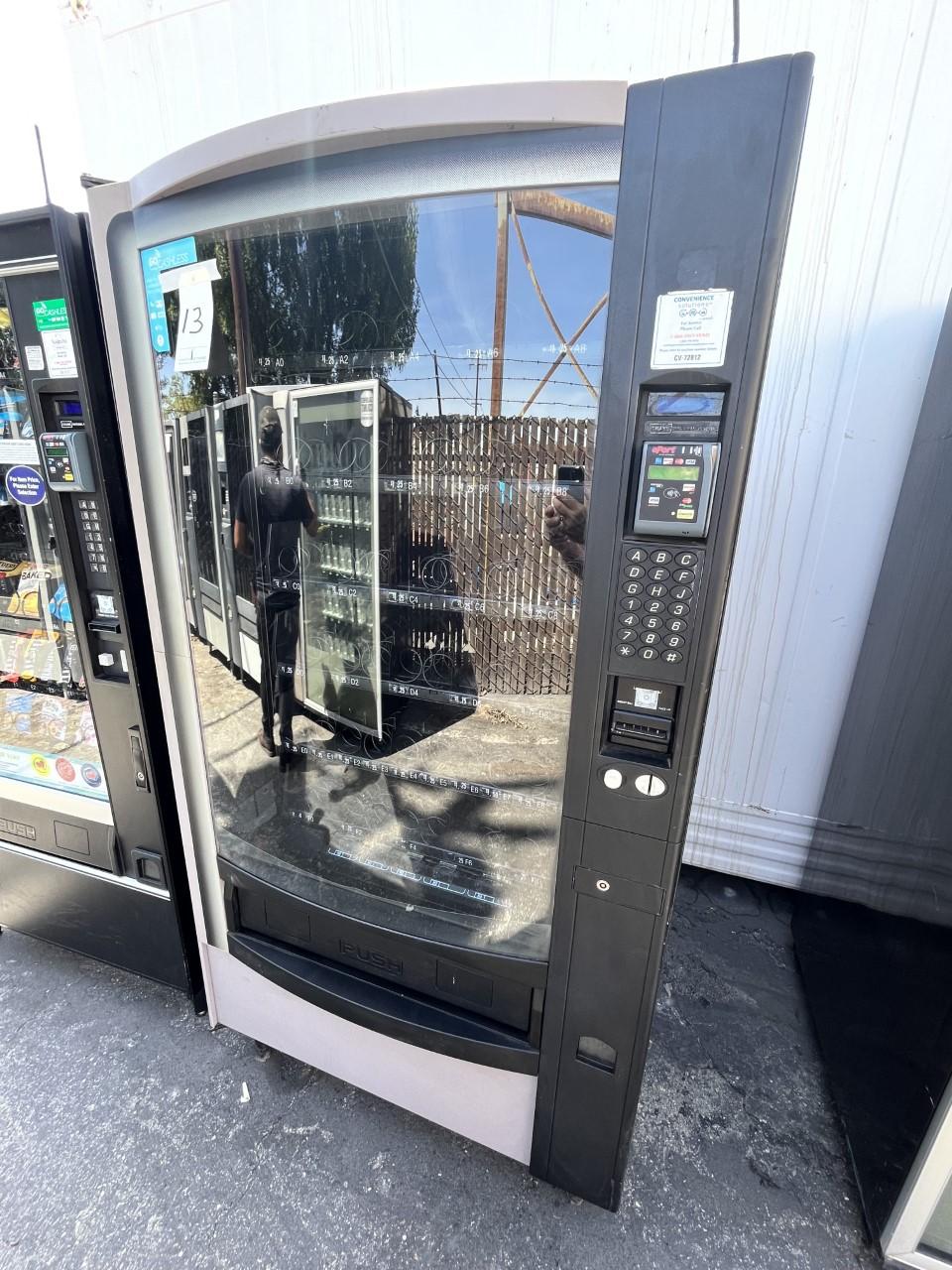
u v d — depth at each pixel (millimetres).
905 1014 1004
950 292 1200
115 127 1730
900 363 1280
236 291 894
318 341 924
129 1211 1033
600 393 669
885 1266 985
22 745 1325
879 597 1382
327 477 1016
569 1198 1069
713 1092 1260
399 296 834
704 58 1241
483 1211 1045
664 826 770
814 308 1311
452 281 792
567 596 853
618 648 728
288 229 816
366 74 1449
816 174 1235
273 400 995
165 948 1337
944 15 1091
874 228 1231
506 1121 1041
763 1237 1019
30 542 1205
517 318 770
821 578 1458
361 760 1128
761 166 565
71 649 1222
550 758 937
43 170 925
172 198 832
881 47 1138
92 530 1093
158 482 988
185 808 1171
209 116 1621
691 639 695
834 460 1379
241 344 943
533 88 619
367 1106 1212
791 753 1599
